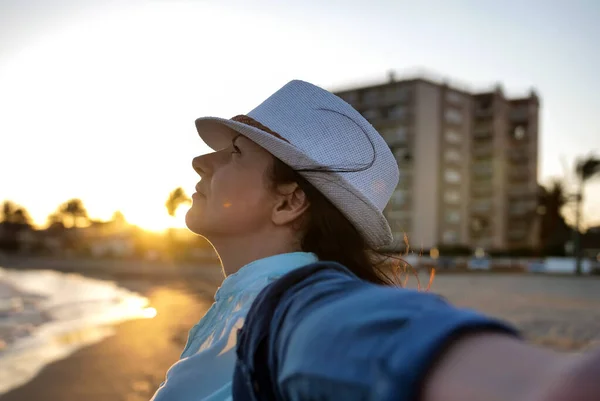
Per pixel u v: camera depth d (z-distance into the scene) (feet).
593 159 165.27
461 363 1.48
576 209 167.84
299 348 1.95
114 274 204.95
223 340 3.05
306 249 3.35
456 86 221.87
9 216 460.55
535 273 165.17
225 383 2.93
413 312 1.72
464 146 223.71
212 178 3.54
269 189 3.38
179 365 3.14
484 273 159.84
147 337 50.70
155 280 167.22
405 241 4.41
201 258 274.57
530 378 1.36
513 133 232.94
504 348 1.48
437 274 143.23
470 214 225.97
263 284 3.14
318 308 2.08
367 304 1.90
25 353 41.81
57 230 451.12
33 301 98.89
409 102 210.38
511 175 232.12
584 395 1.22
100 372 34.32
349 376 1.68
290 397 1.97
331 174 3.26
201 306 85.05
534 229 228.02
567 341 35.45
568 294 82.84
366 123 3.57
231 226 3.40
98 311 79.82
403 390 1.51
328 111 3.46
